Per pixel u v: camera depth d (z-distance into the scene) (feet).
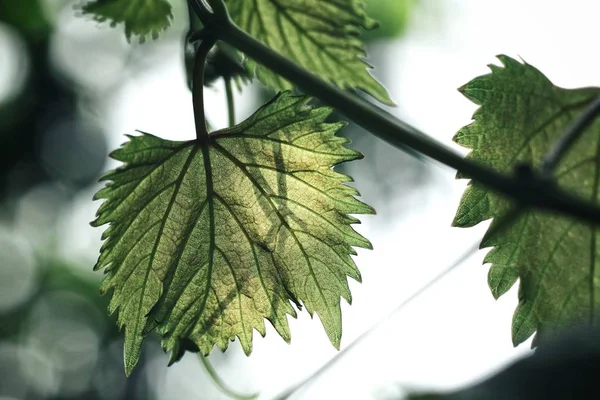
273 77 2.86
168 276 2.75
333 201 2.71
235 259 2.75
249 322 2.74
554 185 2.37
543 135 2.64
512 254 2.64
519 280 2.64
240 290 2.75
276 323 2.74
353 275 2.72
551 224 2.63
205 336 2.74
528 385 2.27
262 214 2.73
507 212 2.64
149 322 2.74
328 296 2.73
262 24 2.91
